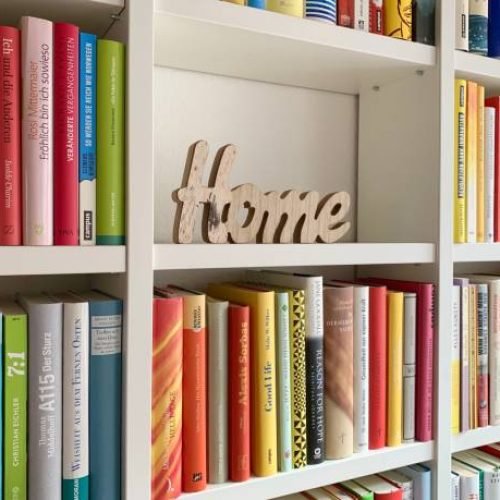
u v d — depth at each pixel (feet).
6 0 2.32
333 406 2.92
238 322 2.65
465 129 3.29
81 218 2.28
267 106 3.60
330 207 2.99
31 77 2.17
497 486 3.39
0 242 2.15
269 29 2.67
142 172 2.35
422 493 3.16
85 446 2.31
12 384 2.20
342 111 3.85
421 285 3.16
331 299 2.93
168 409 2.48
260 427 2.70
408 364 3.14
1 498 2.18
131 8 2.33
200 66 3.26
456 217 3.26
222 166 2.71
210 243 2.66
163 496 2.47
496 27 3.42
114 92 2.32
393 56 3.02
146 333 2.38
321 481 2.84
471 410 3.37
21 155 2.18
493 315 3.45
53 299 2.44
